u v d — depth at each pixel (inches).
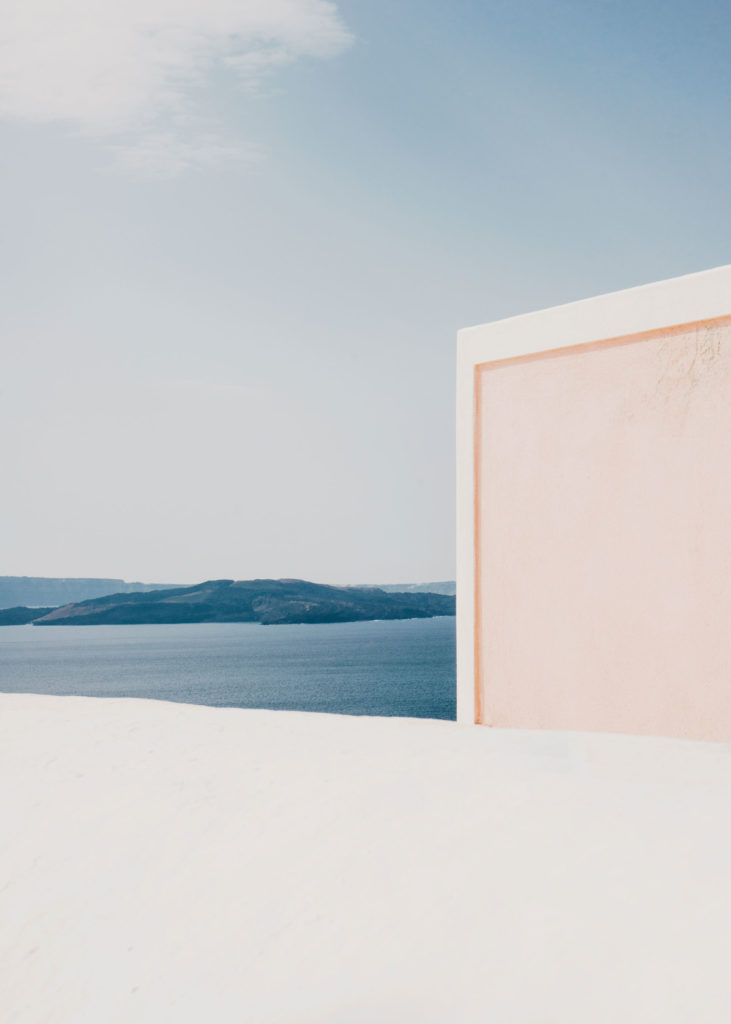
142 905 174.1
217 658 6998.0
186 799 222.7
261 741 279.6
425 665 6333.7
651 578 297.0
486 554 341.7
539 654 323.3
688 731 284.2
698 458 288.8
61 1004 151.6
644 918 124.5
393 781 213.3
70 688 5374.0
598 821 166.1
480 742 262.4
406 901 148.8
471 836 168.7
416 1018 115.6
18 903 183.9
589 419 316.2
